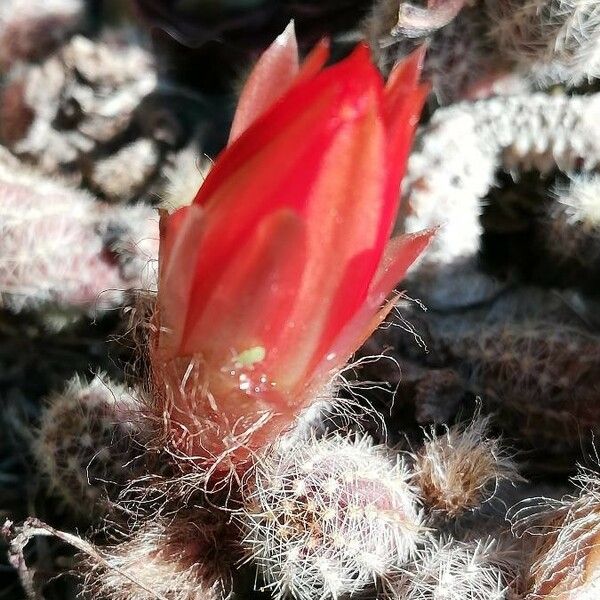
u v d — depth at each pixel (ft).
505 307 0.48
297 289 0.35
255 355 0.36
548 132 0.47
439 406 0.46
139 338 0.43
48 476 0.46
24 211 0.47
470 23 0.46
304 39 0.50
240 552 0.42
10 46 0.51
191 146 0.50
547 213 0.48
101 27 0.51
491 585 0.41
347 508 0.39
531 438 0.46
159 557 0.41
